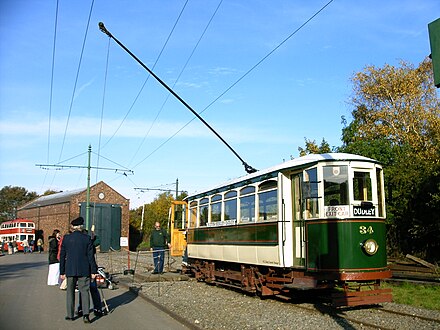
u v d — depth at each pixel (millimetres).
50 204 64875
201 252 17734
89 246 9805
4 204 103062
